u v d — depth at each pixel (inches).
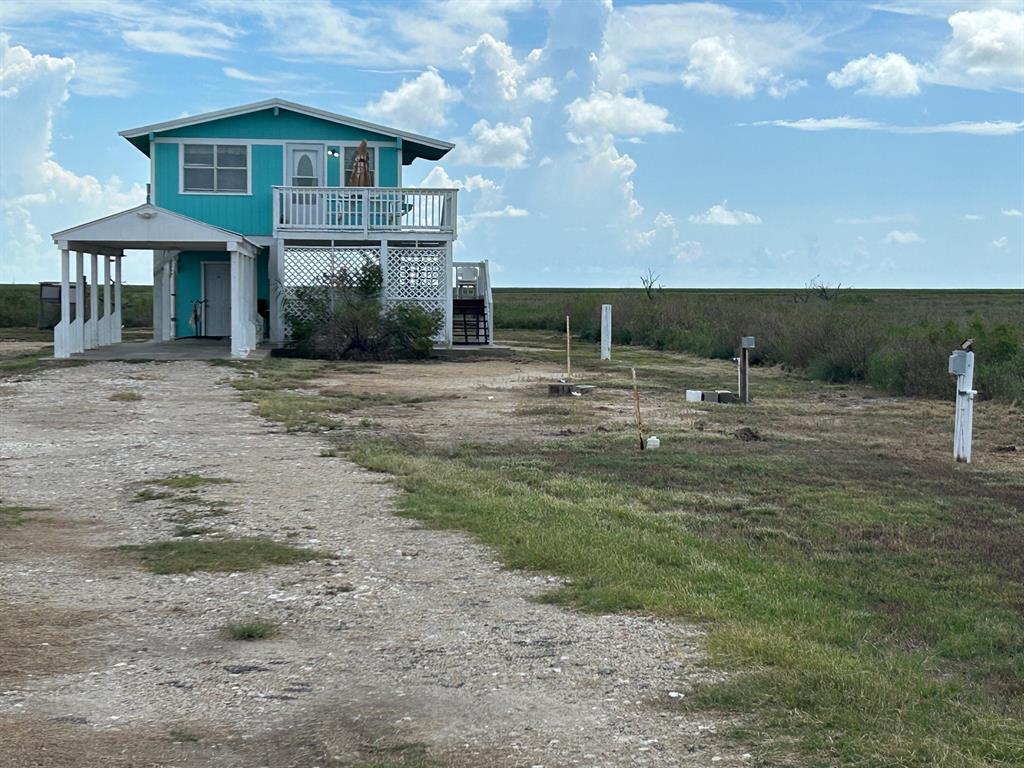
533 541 335.3
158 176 1214.3
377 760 182.7
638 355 1295.5
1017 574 337.4
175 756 185.3
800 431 639.1
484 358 1175.6
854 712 201.0
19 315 1849.2
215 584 298.4
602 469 501.4
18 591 290.5
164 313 1246.9
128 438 571.5
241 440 566.6
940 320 1480.1
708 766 178.5
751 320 1275.8
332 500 408.2
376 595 286.7
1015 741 194.5
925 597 306.5
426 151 1306.6
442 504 397.7
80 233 991.0
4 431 596.4
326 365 1020.5
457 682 221.3
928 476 497.7
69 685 220.2
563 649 240.5
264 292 1257.4
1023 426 668.1
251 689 218.5
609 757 182.9
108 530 364.5
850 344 961.5
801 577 315.6
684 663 229.1
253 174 1221.7
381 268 1180.5
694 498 435.8
